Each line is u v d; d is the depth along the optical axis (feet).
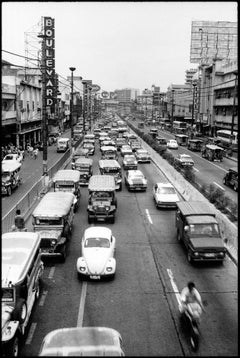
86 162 138.62
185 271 63.36
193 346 41.04
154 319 47.83
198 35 408.67
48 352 30.96
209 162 204.33
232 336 44.16
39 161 195.21
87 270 58.49
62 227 69.26
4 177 118.21
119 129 361.30
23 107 221.87
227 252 72.08
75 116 486.38
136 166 167.43
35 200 107.34
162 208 104.73
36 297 52.11
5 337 36.88
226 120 312.09
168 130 447.01
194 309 42.80
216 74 337.11
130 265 65.62
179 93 546.26
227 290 56.34
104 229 67.62
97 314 48.93
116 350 31.50
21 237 53.31
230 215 86.38
